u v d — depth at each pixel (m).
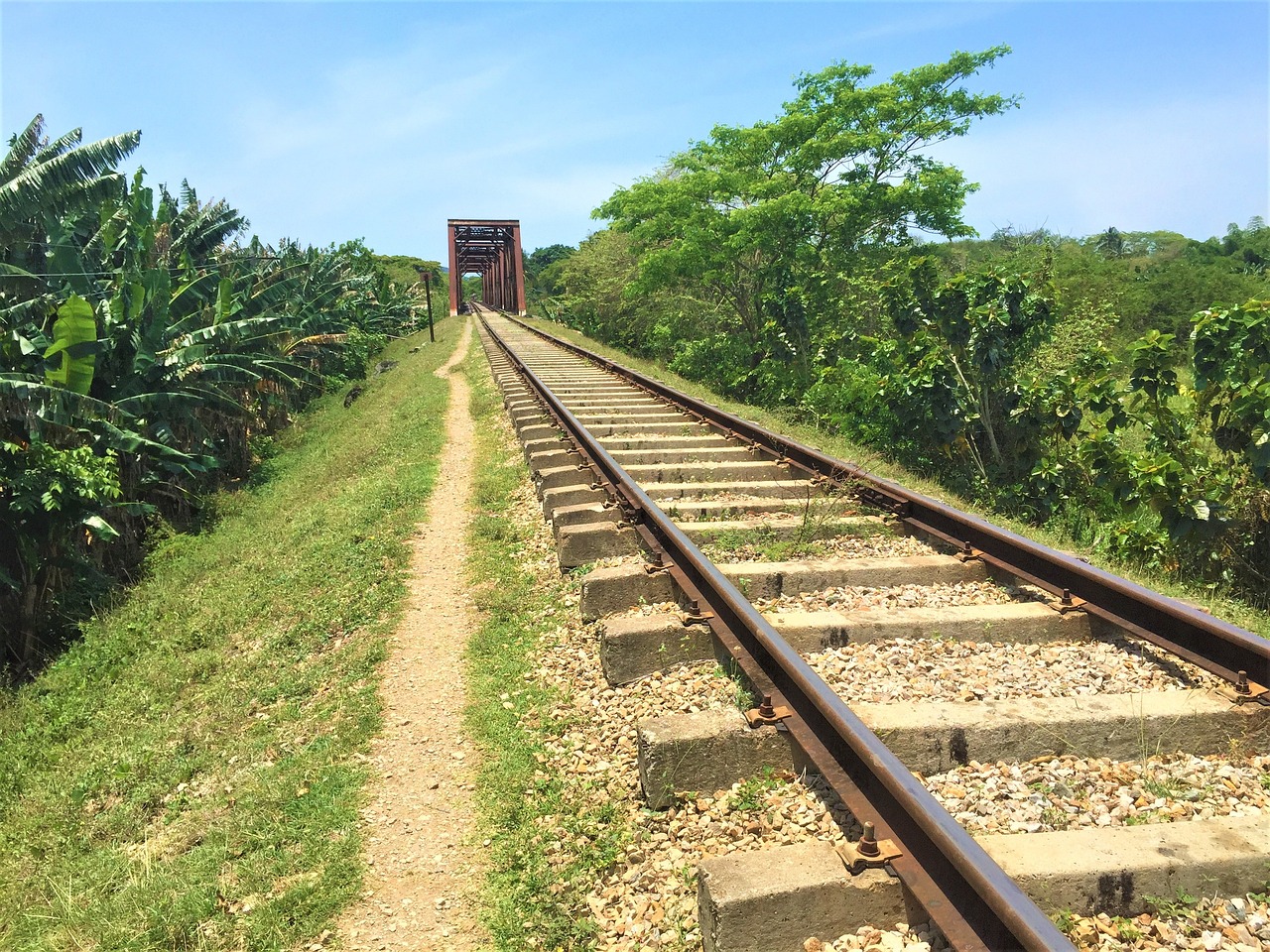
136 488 15.98
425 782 3.89
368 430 17.89
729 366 20.17
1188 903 2.46
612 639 4.15
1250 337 7.16
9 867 4.40
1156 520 8.29
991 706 3.39
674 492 6.92
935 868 2.42
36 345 14.11
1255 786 3.02
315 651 5.92
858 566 5.07
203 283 19.09
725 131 21.94
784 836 2.91
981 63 21.11
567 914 2.92
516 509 8.02
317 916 3.10
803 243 21.08
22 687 8.12
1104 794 3.01
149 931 3.22
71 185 12.85
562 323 54.09
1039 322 10.77
